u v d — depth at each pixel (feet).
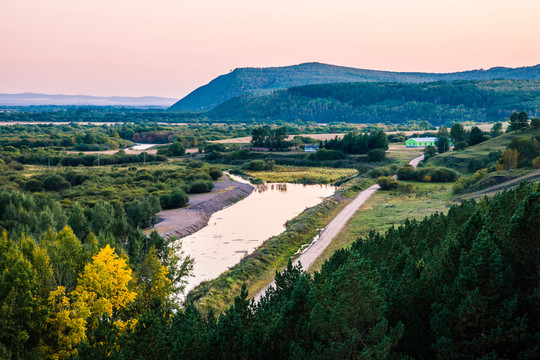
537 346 78.79
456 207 169.48
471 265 86.17
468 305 81.66
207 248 251.19
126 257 140.56
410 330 91.97
